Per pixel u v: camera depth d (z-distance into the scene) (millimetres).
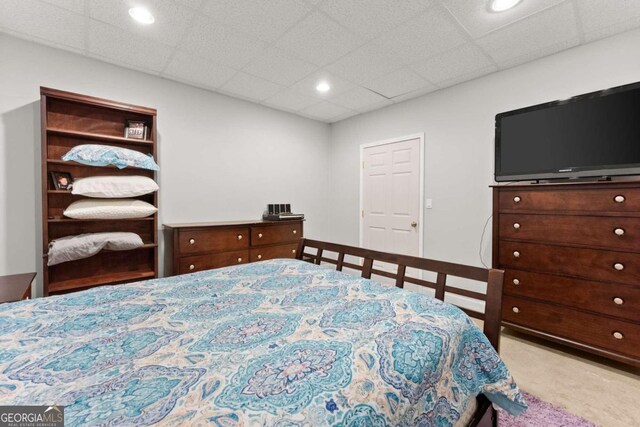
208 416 582
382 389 713
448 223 3166
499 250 2363
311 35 2176
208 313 1146
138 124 2648
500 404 1093
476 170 2924
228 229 3021
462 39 2209
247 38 2219
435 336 933
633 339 1785
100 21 2008
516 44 2271
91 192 2262
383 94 3338
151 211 2518
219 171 3340
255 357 808
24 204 2268
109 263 2598
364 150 4066
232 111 3434
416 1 1796
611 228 1853
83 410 600
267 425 565
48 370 761
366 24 2037
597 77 2211
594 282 1925
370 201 4012
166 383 692
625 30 2076
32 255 2301
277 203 3908
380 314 1088
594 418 1475
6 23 2027
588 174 2072
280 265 1915
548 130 2252
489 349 1059
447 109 3145
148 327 1021
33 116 2289
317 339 907
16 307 1188
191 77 2902
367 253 1776
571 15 1909
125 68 2691
